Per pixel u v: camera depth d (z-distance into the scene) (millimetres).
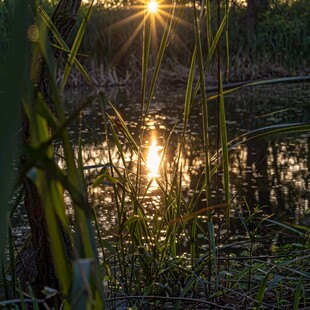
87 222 823
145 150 7637
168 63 16719
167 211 2535
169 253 2568
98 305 791
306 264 2867
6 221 619
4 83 606
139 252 2408
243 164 6918
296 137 8633
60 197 820
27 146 676
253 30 17156
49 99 2375
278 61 17281
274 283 2146
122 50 16156
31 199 2400
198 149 7777
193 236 2416
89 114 10797
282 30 17234
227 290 2387
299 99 12648
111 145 7957
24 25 617
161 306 2443
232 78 16547
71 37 15703
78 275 730
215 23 17000
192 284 2449
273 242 4105
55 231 780
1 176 603
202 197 5516
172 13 2133
